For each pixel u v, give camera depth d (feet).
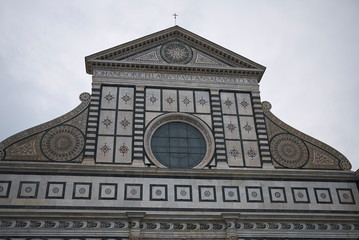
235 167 87.66
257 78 102.53
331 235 80.53
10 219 72.95
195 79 98.63
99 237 73.77
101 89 93.40
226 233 77.36
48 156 82.79
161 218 76.84
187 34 104.27
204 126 92.02
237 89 98.94
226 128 92.79
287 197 84.23
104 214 75.46
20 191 76.48
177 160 87.61
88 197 77.87
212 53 103.76
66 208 75.97
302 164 90.33
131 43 99.71
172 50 102.53
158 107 93.04
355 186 88.22
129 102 92.73
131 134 88.33
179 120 92.89
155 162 85.30
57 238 72.54
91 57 96.43
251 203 82.33
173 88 96.37
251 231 78.64
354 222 82.48
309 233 80.07
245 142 91.61
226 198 82.12
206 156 88.28
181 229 76.79
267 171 86.33
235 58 102.58
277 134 93.97
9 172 78.23
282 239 78.69
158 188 81.15
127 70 97.14
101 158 84.02
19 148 82.53
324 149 92.84
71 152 84.23
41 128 85.92
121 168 81.66
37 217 73.46
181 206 79.77
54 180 78.69
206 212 79.71
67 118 88.33
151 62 99.19
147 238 75.25
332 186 87.30
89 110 89.86
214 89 97.71
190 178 83.35
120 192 79.41
